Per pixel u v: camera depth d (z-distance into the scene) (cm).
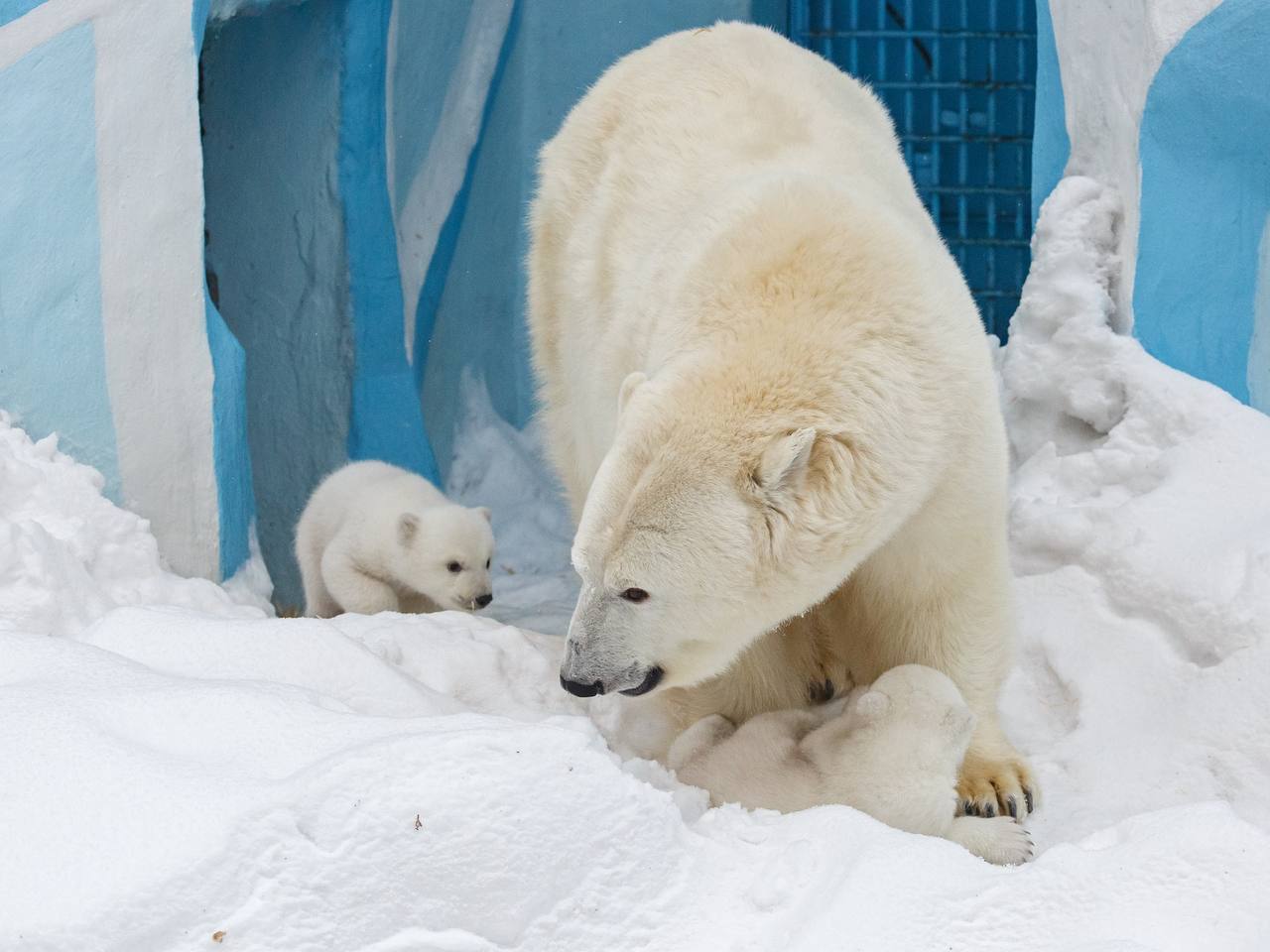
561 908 336
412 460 962
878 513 434
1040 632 602
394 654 528
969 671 503
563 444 657
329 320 945
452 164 1060
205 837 327
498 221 1069
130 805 337
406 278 1019
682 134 585
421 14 996
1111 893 329
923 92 1173
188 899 319
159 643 476
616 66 670
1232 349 736
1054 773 521
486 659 539
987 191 1152
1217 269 729
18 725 370
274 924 319
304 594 908
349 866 328
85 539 616
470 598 734
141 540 642
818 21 1164
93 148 658
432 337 1059
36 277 657
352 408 946
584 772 349
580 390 594
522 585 879
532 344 681
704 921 338
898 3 1162
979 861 351
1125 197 729
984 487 468
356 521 752
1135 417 682
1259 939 313
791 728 480
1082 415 715
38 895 319
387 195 975
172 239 668
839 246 458
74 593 586
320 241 940
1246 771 495
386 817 334
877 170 555
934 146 1165
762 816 389
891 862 344
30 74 654
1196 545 589
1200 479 625
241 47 945
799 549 429
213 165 958
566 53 1043
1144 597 587
